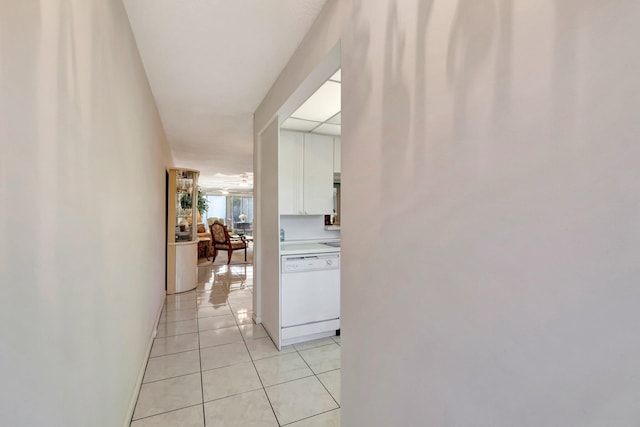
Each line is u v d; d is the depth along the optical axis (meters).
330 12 1.55
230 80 2.49
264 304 3.02
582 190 0.56
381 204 1.14
